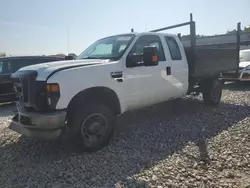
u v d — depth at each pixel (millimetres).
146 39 5375
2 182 3393
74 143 4227
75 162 3914
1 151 4453
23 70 4320
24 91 4133
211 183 3215
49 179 3424
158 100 5613
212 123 5789
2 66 8961
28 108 4172
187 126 5598
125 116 6453
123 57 4793
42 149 4504
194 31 6391
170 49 5926
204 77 6961
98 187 3172
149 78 5242
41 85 3975
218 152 4172
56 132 3918
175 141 4723
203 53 6652
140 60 4973
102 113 4367
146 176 3416
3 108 8812
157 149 4363
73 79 4043
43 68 4109
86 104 4277
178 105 7570
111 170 3621
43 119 3812
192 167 3664
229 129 5332
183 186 3146
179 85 6086
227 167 3652
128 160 3936
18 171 3699
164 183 3221
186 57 6375
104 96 4594
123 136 5020
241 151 4168
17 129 4227
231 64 8008
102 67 4430
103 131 4422
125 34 5480
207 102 7461
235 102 8062
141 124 5801
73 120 4105
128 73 4832
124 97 4789
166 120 6082
